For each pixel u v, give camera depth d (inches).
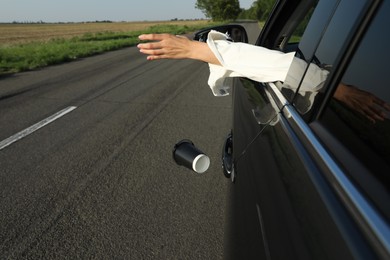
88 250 91.4
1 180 129.0
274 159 46.4
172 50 50.1
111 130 184.9
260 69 50.7
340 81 38.5
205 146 163.6
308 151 38.3
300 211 32.9
